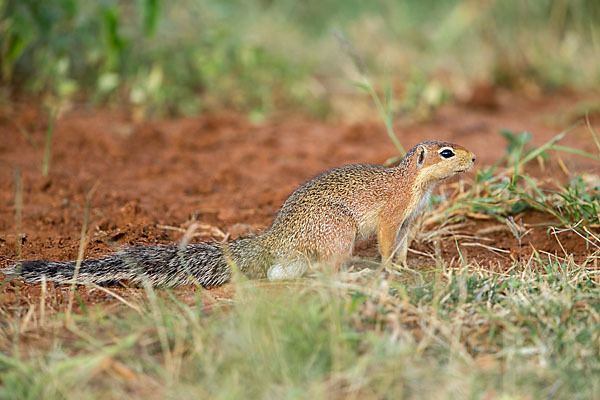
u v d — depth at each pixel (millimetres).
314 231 9875
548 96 23297
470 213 12016
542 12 25016
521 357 7340
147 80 19547
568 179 13531
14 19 17953
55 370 6883
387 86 13375
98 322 8227
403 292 8227
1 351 7672
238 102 20406
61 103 18359
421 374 6934
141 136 17109
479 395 6691
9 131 16969
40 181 13750
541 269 9836
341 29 25719
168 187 14383
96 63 19969
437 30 25469
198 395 6730
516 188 12180
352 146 17406
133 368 7230
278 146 17328
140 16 20641
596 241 10820
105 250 10984
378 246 10516
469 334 7879
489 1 24906
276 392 6730
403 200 10297
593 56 24500
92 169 15156
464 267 9250
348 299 8250
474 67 24297
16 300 8930
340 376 6867
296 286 8914
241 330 7379
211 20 22078
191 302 8883
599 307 8156
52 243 11180
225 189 14445
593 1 24859
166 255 9766
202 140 17250
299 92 20875
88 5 20203
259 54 20625
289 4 26828
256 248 9930
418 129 19047
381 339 7406
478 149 16891
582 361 7242
